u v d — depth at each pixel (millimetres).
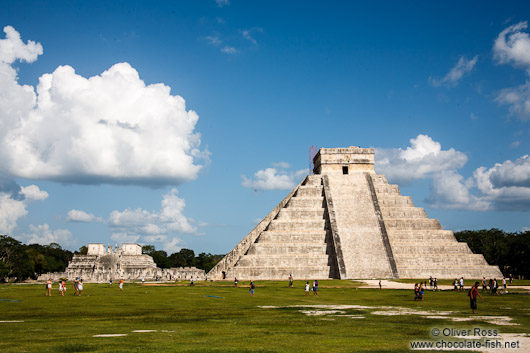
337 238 101875
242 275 100188
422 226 109438
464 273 98812
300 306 44250
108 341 23906
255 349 21969
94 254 149625
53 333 26734
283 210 111312
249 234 115375
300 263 101562
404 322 31656
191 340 24328
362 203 111312
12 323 31516
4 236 143125
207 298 55188
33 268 154625
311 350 21844
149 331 27531
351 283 82812
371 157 122812
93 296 58906
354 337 25422
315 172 129375
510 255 132750
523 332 27250
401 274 97688
